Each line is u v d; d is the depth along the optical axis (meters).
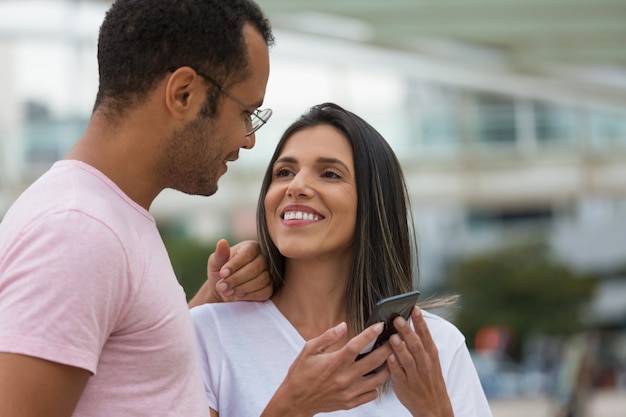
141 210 2.20
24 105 23.70
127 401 2.11
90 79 20.83
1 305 1.97
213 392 2.92
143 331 2.10
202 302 3.14
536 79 18.12
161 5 2.19
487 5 12.48
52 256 1.97
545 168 21.73
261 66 2.32
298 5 12.40
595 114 21.72
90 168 2.16
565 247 39.69
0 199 18.70
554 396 18.25
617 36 13.70
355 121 2.99
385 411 2.86
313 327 2.99
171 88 2.19
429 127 21.36
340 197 2.88
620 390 28.31
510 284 33.97
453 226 44.06
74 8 18.23
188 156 2.25
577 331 33.56
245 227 29.33
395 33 13.19
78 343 1.96
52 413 1.95
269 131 20.05
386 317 2.48
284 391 2.51
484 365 28.91
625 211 41.97
